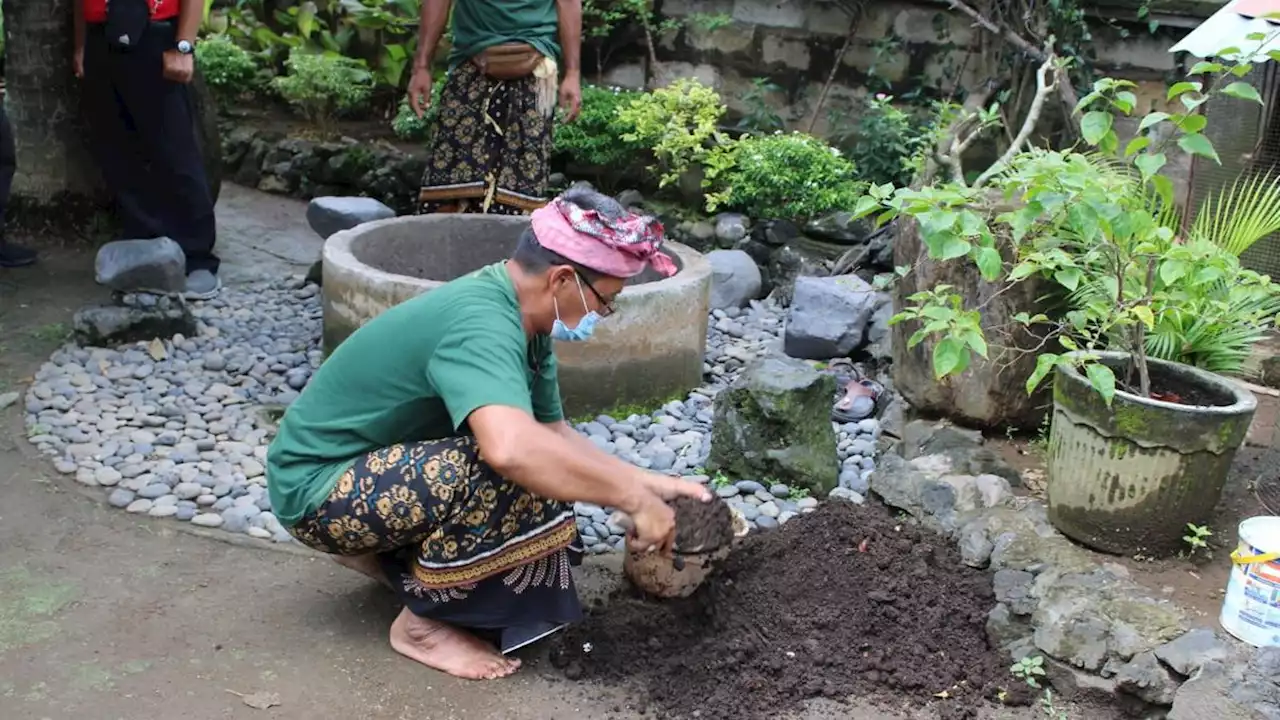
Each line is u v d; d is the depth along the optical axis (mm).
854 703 2775
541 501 2670
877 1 6180
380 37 7562
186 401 4297
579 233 2518
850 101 6383
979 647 2918
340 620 3059
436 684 2812
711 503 2957
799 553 3197
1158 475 3006
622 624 2959
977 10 5867
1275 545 2658
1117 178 3246
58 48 5691
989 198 3830
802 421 3797
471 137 5305
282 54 7867
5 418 4090
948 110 4902
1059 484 3188
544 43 5207
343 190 7047
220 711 2674
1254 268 4582
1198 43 4277
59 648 2873
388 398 2641
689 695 2764
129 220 5500
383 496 2615
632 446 4117
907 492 3424
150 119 5266
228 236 6422
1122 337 3275
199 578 3219
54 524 3441
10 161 5438
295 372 4562
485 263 5172
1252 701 2479
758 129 6363
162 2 5105
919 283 3924
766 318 5512
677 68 6746
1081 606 2818
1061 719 2705
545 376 2859
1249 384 4312
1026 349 3801
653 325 4340
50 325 4949
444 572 2676
